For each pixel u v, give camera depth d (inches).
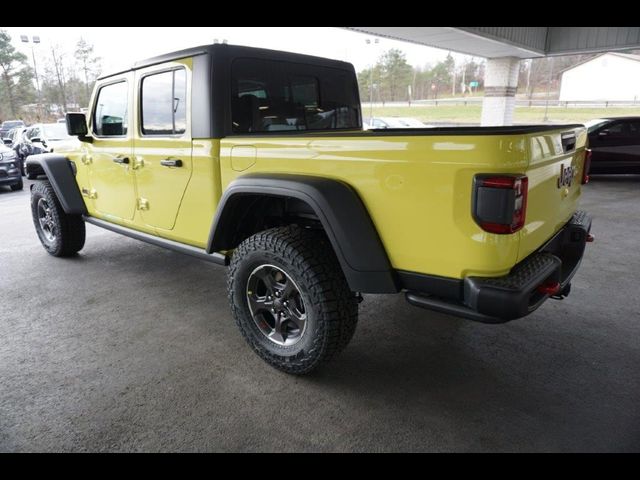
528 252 75.2
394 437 76.9
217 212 95.7
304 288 85.0
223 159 97.9
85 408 85.3
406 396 88.0
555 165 81.1
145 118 117.3
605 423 79.6
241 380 93.8
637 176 382.6
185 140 105.0
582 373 95.1
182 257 177.9
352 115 141.5
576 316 121.3
